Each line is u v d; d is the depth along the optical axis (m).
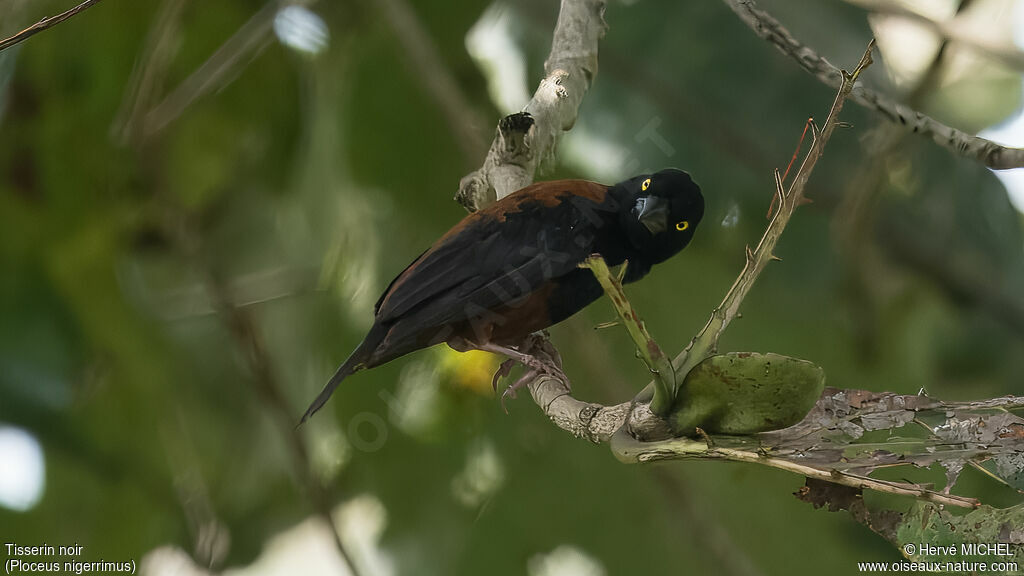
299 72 11.52
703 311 11.09
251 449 11.68
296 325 11.63
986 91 11.84
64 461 10.54
